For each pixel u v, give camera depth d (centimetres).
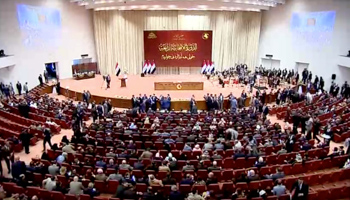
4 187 844
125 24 3016
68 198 805
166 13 3027
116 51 3062
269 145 1195
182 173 970
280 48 3005
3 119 1596
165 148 1174
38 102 1867
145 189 873
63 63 2786
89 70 2977
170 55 3066
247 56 3238
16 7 2286
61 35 2727
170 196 792
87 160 1040
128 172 938
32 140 1377
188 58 3081
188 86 2341
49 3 2569
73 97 2273
